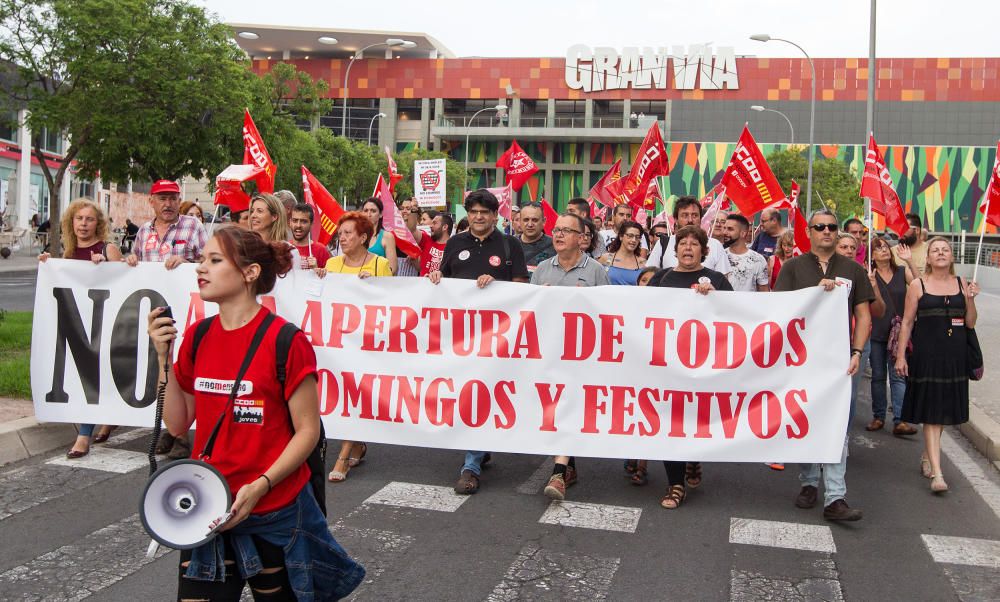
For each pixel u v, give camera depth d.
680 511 6.27
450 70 88.94
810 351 6.34
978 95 84.38
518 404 6.60
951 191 84.75
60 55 25.84
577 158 87.56
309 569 3.19
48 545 5.20
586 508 6.26
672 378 6.43
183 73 26.80
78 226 7.45
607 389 6.51
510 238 7.35
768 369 6.36
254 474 3.10
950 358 6.84
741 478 7.24
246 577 3.09
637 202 12.25
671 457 6.39
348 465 6.93
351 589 3.39
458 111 90.75
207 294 3.13
